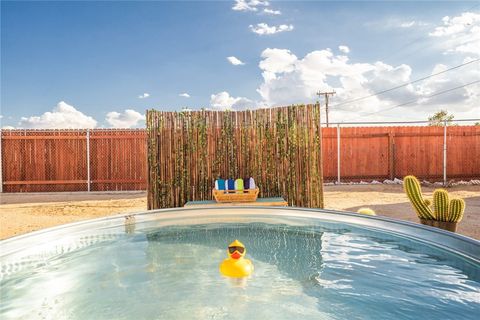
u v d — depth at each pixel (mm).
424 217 4688
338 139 12570
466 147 12898
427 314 2154
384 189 11188
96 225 4465
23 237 3535
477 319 2074
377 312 2213
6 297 2602
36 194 11000
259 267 3158
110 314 2301
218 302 2447
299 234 4316
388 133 12734
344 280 2768
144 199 9938
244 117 7305
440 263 3090
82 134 11484
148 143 7094
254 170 7242
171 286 2762
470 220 6242
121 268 3215
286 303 2398
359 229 4438
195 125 7266
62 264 3326
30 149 11336
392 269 2969
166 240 4176
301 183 7012
